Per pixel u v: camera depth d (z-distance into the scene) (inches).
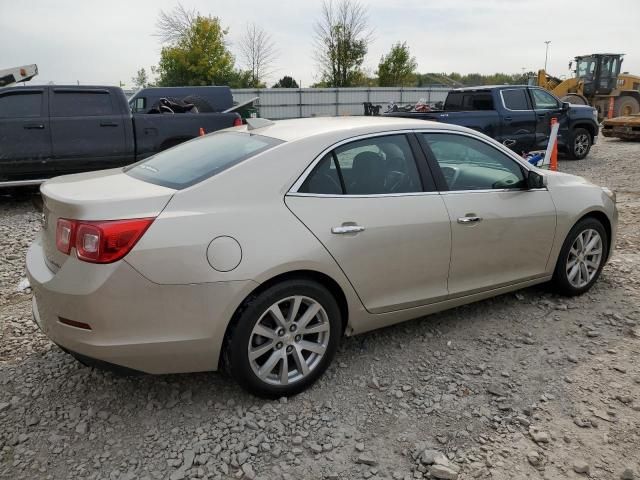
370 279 127.5
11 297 184.4
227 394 123.0
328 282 123.3
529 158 327.0
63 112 337.4
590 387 125.8
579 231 170.4
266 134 132.8
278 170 118.6
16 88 327.9
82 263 102.2
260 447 105.8
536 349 143.9
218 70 1396.4
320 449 104.9
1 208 340.5
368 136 133.3
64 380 129.3
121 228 101.0
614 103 1035.3
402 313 137.3
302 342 121.3
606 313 164.7
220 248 106.9
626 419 114.1
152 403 119.8
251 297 112.0
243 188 114.0
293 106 1350.9
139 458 102.9
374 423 113.1
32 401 121.0
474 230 144.3
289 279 115.7
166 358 107.3
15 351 143.7
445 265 140.9
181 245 104.1
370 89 1417.3
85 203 103.5
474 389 125.3
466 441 107.7
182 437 108.7
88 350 103.5
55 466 100.8
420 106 613.6
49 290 105.1
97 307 100.7
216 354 111.0
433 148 143.6
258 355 114.7
